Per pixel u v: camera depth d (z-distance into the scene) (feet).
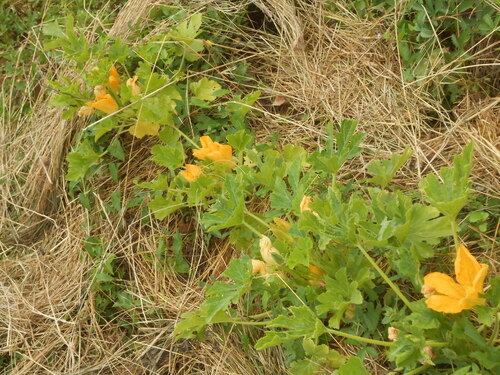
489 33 5.98
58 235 6.65
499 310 4.61
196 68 6.78
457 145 5.85
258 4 6.94
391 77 6.34
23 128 7.41
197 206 6.05
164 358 5.76
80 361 5.93
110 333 6.04
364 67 6.50
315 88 6.55
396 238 4.63
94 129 6.32
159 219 6.06
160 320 5.83
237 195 5.12
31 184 6.98
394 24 6.46
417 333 4.44
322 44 6.76
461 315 4.48
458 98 6.18
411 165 5.84
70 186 6.62
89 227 6.44
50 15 7.97
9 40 8.14
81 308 6.11
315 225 4.74
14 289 6.49
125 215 6.39
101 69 6.23
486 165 5.64
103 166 6.59
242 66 6.73
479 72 6.22
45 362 6.04
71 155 6.40
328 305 4.68
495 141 5.76
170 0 7.09
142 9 7.06
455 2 6.14
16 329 6.20
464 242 5.26
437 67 6.21
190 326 5.20
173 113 6.45
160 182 5.84
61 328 6.14
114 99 6.35
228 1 7.02
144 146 6.59
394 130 6.13
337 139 5.33
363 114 6.28
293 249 4.96
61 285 6.33
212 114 6.56
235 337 5.57
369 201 5.53
